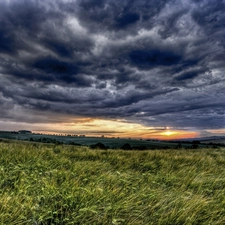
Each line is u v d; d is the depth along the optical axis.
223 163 9.91
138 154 10.73
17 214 3.06
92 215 3.32
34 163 6.20
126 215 3.42
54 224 3.04
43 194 3.80
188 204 3.84
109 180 5.13
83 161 7.80
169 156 10.60
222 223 3.38
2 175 4.67
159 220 3.22
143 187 4.82
